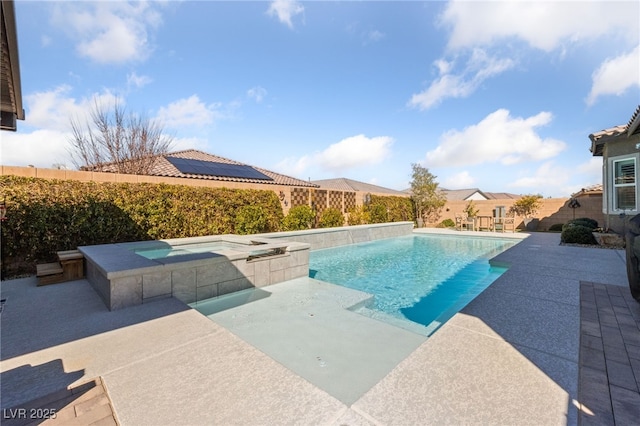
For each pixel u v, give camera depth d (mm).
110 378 2555
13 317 3949
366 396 2285
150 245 7457
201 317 3928
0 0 2846
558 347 3025
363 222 16531
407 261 10234
